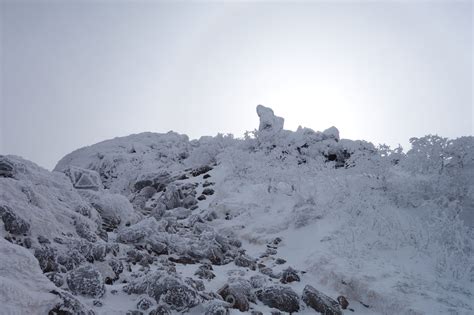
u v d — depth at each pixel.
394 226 8.95
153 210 13.74
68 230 8.09
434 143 10.77
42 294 4.55
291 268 7.80
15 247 5.04
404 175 11.78
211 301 5.67
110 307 5.39
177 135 30.97
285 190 12.85
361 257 8.07
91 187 13.99
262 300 6.54
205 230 10.89
